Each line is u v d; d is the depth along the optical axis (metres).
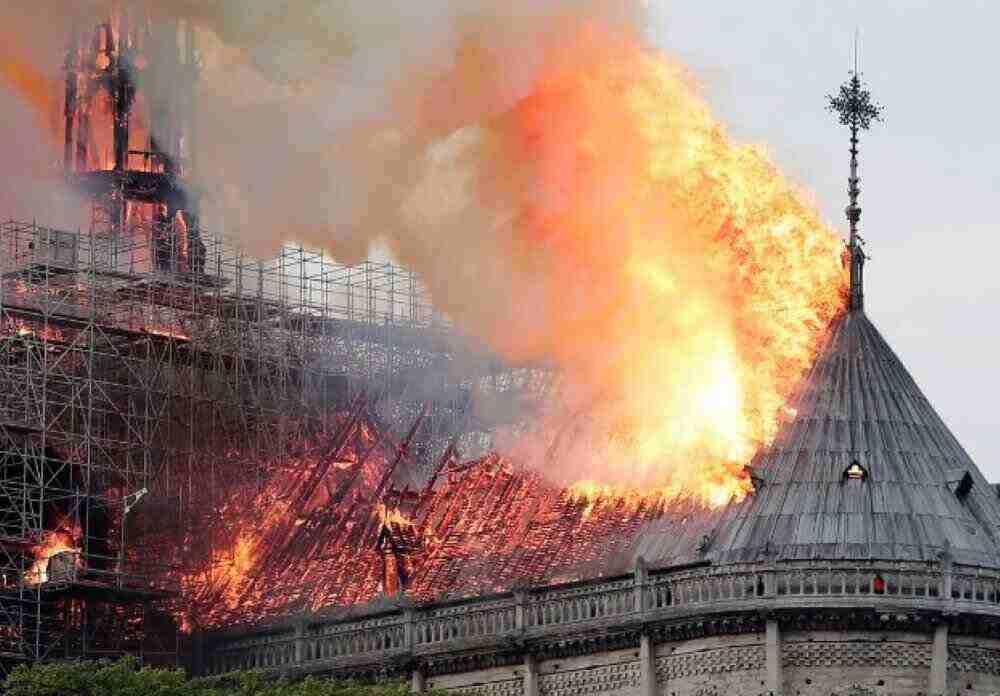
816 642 191.50
